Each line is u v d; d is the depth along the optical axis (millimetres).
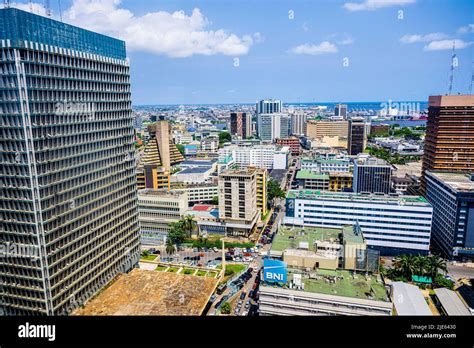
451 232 183250
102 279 145000
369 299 102500
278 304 110688
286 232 146375
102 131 142125
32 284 116750
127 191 162625
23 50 105250
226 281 165375
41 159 112688
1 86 106375
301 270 119938
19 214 113125
